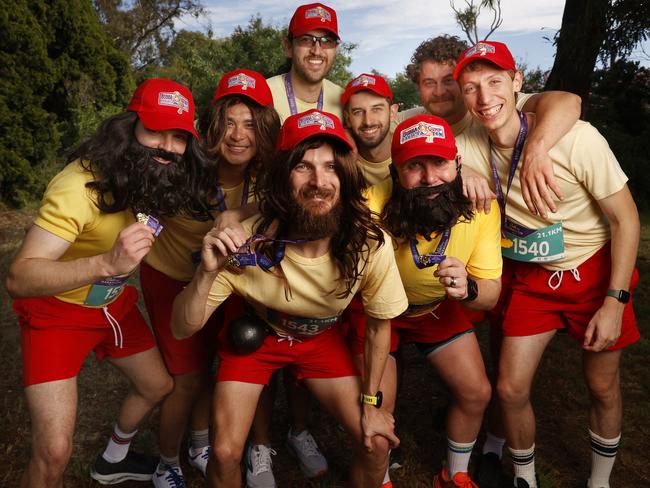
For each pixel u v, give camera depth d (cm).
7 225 1051
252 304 296
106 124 276
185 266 336
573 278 322
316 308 286
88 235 281
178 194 285
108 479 355
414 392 468
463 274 277
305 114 262
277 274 277
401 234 292
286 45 421
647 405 433
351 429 298
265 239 270
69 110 1336
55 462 281
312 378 308
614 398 327
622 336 316
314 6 401
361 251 270
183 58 2752
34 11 1259
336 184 259
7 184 1181
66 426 285
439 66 364
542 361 509
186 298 273
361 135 376
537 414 429
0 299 640
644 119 1330
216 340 354
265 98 323
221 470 286
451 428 331
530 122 308
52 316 294
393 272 282
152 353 328
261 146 320
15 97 1162
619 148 1209
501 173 318
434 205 279
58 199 265
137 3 2802
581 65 858
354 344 330
